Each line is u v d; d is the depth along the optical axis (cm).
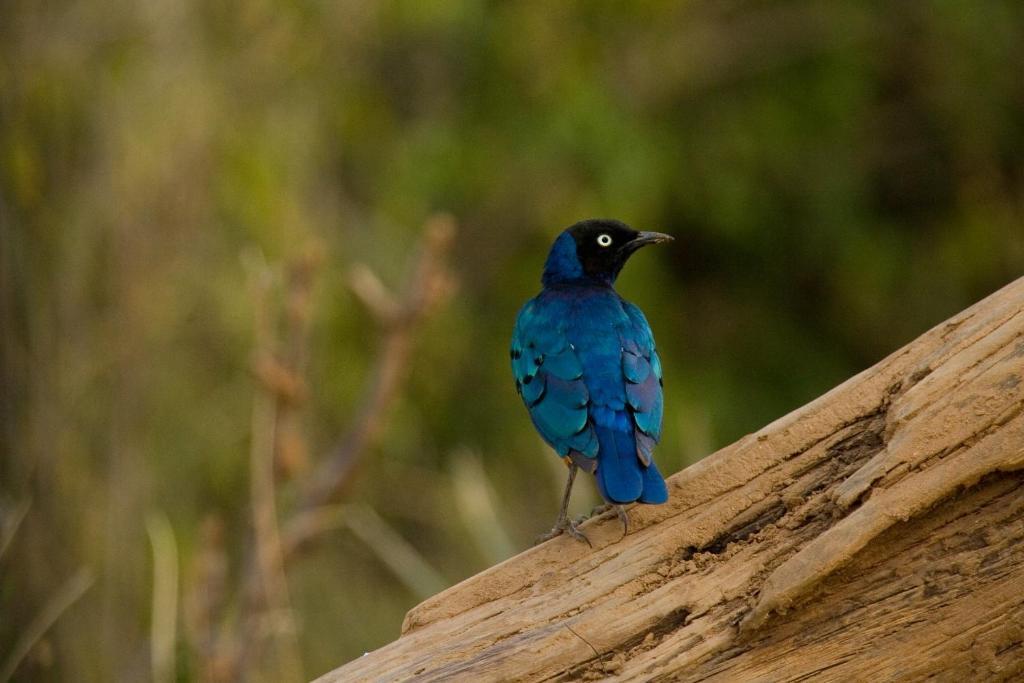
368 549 1661
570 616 779
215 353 1502
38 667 1089
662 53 2211
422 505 1798
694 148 2266
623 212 2070
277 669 1224
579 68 2092
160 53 1418
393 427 1783
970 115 2345
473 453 1919
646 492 783
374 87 2014
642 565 787
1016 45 2327
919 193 2417
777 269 2338
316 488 1199
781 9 2308
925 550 739
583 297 960
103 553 1167
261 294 1159
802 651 746
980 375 742
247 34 1577
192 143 1450
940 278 2338
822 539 729
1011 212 2338
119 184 1299
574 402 884
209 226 1489
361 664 789
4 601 1095
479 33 2077
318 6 1694
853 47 2308
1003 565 733
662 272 2241
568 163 2077
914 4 2294
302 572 1585
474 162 2047
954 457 732
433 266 1189
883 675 741
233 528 1500
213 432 1491
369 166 2019
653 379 901
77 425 1180
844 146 2327
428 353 1870
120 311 1265
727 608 762
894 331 2333
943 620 737
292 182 1686
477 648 780
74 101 1282
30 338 1155
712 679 754
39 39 1247
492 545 1248
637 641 767
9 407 1131
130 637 1170
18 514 1073
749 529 784
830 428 790
